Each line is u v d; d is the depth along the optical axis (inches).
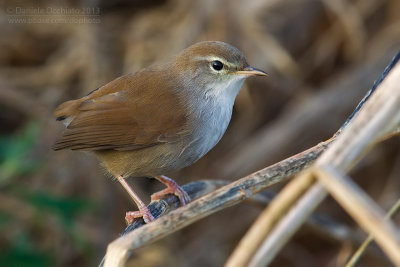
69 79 518.0
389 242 147.6
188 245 504.7
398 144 501.7
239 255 168.9
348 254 407.2
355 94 494.0
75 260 464.1
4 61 535.5
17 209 443.8
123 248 182.5
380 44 506.9
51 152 470.3
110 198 470.6
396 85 169.3
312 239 530.9
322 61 521.0
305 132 494.9
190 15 520.4
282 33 517.7
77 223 465.4
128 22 542.9
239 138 509.4
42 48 540.4
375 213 151.5
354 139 166.9
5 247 438.3
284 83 509.4
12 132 509.0
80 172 472.1
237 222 509.7
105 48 514.6
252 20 494.0
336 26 514.6
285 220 162.9
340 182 156.9
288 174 216.4
